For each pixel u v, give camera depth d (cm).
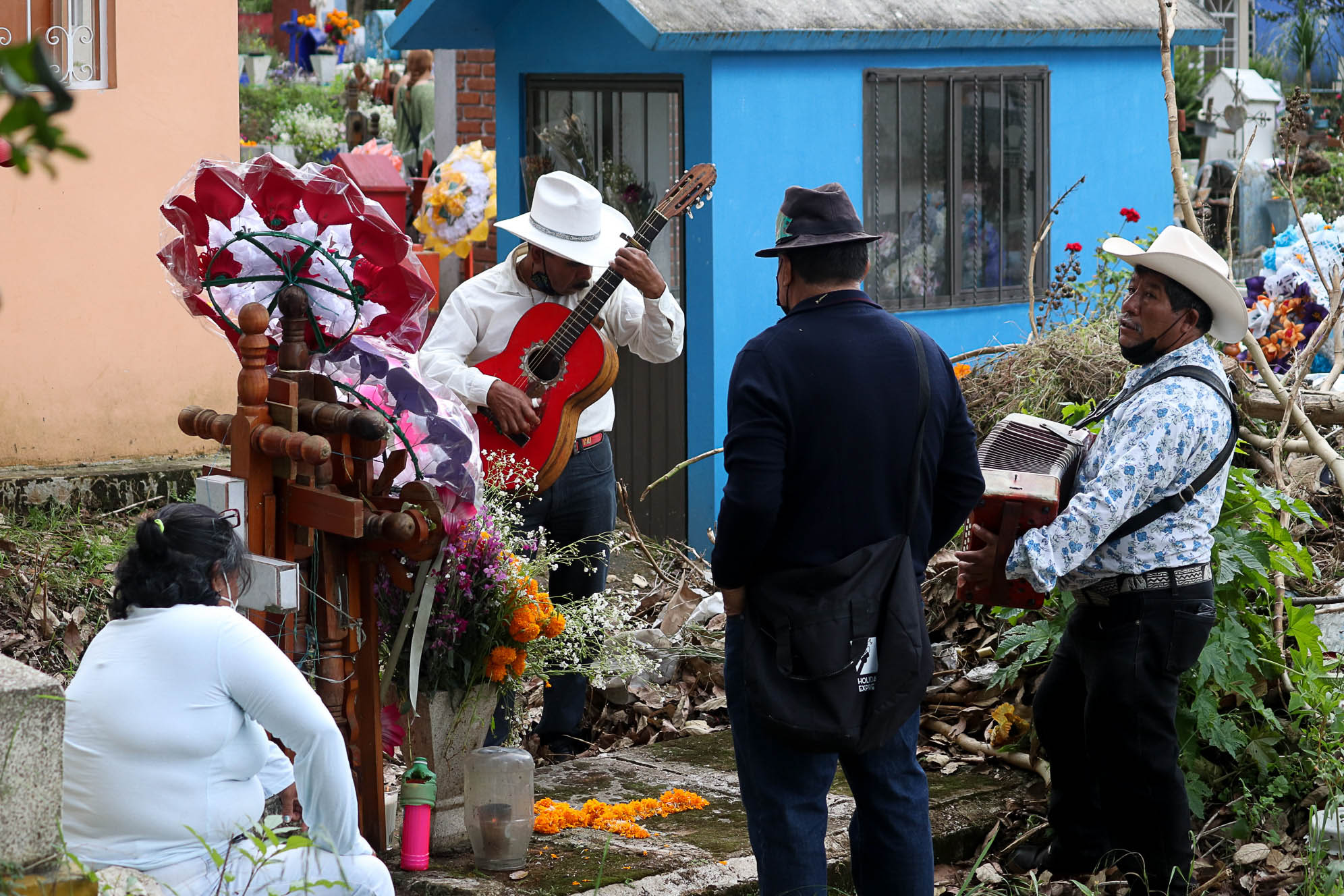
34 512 666
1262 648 501
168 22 715
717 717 591
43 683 268
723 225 761
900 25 794
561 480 534
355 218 393
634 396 816
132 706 316
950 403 375
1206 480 405
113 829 318
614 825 453
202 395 749
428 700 436
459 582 428
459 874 417
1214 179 1288
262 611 389
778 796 371
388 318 409
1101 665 417
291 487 391
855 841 386
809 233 367
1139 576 409
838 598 357
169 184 726
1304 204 1286
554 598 546
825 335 362
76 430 711
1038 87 876
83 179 699
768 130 771
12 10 669
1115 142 920
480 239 1188
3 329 685
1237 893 455
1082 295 823
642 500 820
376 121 1617
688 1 745
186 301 407
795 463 359
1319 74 1939
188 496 715
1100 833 456
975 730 542
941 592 592
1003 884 461
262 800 337
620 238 543
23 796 268
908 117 823
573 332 521
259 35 2756
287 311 392
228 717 324
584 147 842
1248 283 729
